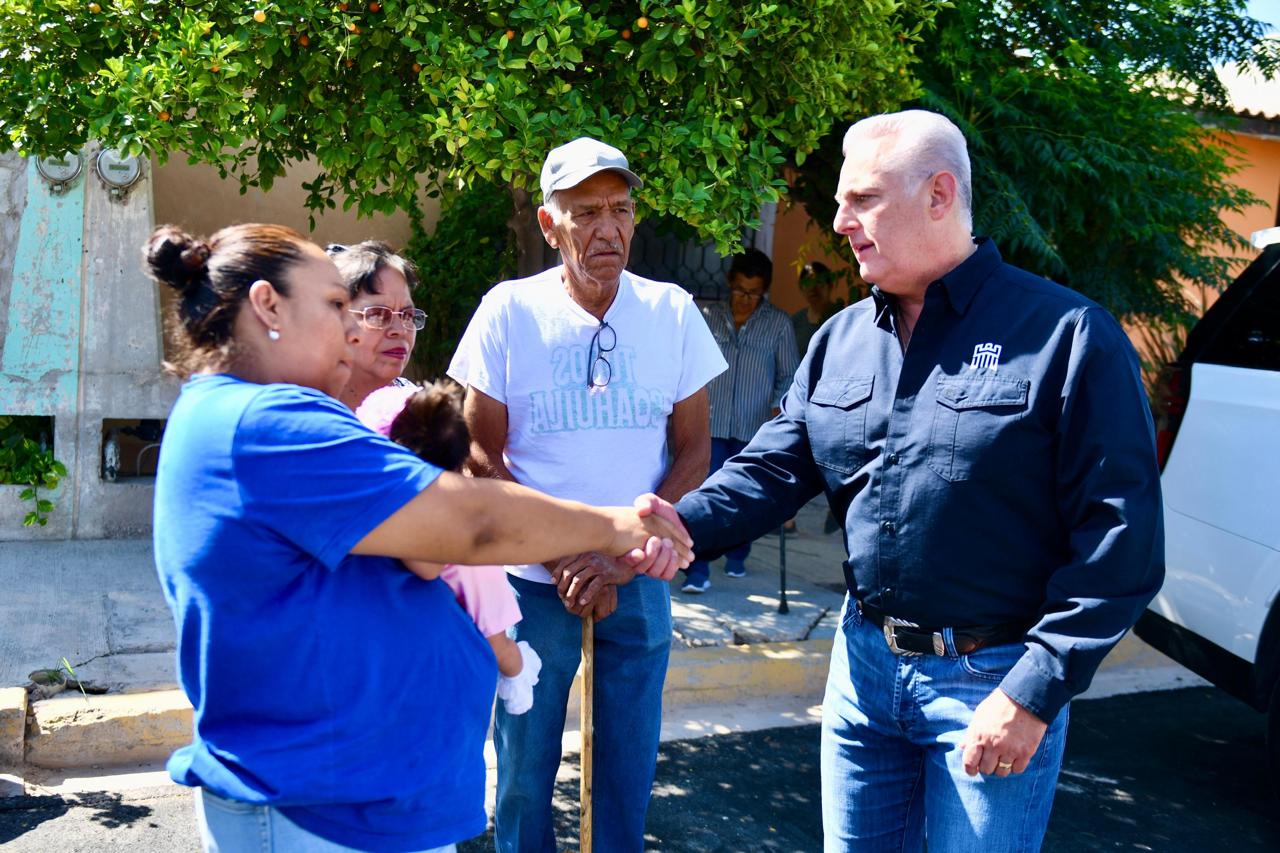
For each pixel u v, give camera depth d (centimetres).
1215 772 425
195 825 345
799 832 364
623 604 281
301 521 153
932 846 221
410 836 164
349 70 394
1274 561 371
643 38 391
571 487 281
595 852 296
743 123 411
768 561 641
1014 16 592
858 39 410
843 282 718
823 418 240
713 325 601
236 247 164
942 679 220
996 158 542
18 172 582
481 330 283
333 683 157
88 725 383
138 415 610
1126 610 195
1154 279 600
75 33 365
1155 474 202
